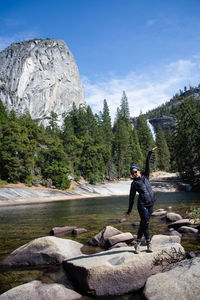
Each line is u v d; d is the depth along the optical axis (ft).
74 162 184.85
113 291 12.62
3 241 25.57
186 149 107.24
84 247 21.31
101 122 276.21
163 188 144.77
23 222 40.81
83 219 42.14
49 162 155.43
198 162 104.88
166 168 310.65
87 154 187.73
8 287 13.48
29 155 135.85
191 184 136.36
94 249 20.53
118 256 14.34
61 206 74.38
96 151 187.83
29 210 63.72
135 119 480.23
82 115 285.23
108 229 23.16
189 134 95.40
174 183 161.17
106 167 207.62
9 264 17.49
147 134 302.86
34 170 148.87
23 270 16.21
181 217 35.17
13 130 135.44
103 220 39.86
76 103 482.69
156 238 19.99
